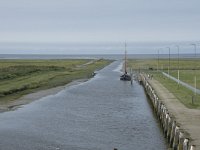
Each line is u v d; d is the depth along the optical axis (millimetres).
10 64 176500
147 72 130625
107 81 107625
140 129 41719
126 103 62719
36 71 129375
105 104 61281
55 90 79750
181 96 60406
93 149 33594
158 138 37375
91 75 127500
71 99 66812
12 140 36500
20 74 111438
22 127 42375
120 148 33812
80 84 96438
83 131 40750
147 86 73125
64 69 150000
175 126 30359
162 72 129000
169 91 68000
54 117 48812
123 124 44562
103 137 38031
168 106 49219
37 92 74688
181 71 133125
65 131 40719
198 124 37219
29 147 34125
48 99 65938
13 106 56875
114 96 72562
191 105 50125
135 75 128125
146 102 64188
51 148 33906
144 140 36625
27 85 81562
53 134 39281
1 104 58500
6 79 95000
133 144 35125
